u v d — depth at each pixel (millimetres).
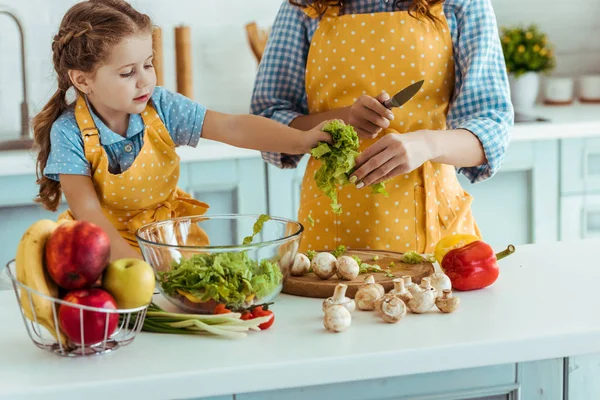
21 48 3025
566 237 3072
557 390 1188
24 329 1231
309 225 1872
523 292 1334
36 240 1093
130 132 1668
